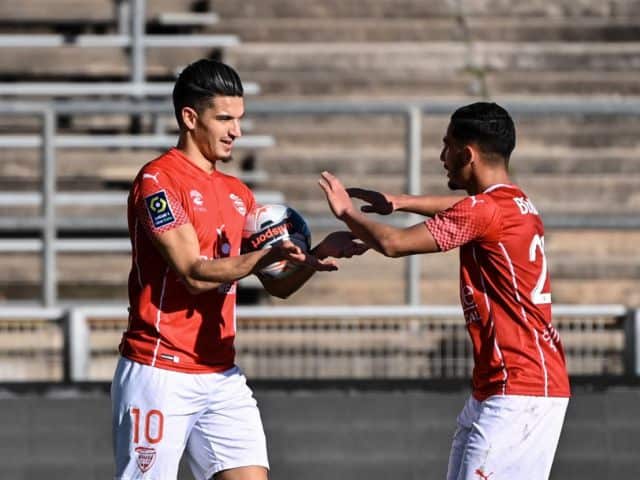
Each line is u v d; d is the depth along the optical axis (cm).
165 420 1966
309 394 2906
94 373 3108
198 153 1995
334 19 4853
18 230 3938
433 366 3147
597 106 3231
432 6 4891
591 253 4150
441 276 3909
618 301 4047
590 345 3122
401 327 3150
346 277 3931
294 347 3145
